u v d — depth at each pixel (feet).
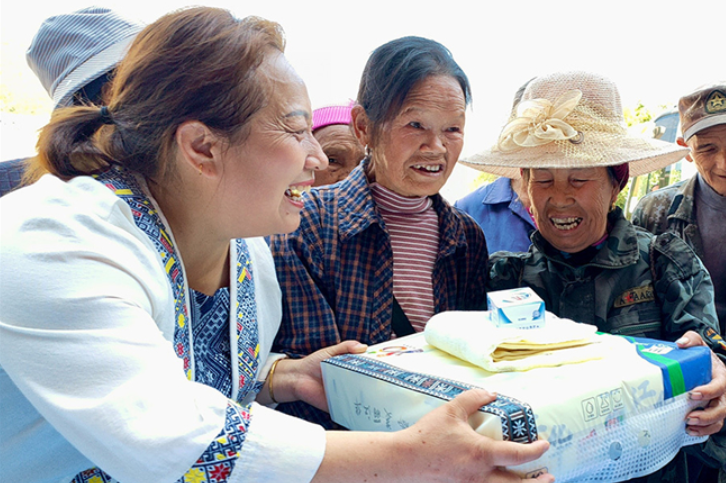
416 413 2.84
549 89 4.53
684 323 4.08
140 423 2.17
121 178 2.94
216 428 2.31
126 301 2.39
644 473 2.96
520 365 2.99
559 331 3.28
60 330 2.26
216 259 3.36
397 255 4.45
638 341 3.50
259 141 2.80
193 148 2.80
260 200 2.93
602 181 4.25
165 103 2.72
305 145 3.04
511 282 4.72
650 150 4.23
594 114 4.43
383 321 4.25
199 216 3.03
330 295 4.27
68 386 2.23
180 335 3.04
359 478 2.38
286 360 3.97
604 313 4.29
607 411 2.75
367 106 4.27
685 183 7.00
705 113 6.28
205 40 2.70
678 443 3.13
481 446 2.36
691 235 6.64
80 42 3.81
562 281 4.49
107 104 3.18
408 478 2.38
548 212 4.34
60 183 2.71
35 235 2.39
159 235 2.92
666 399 2.99
